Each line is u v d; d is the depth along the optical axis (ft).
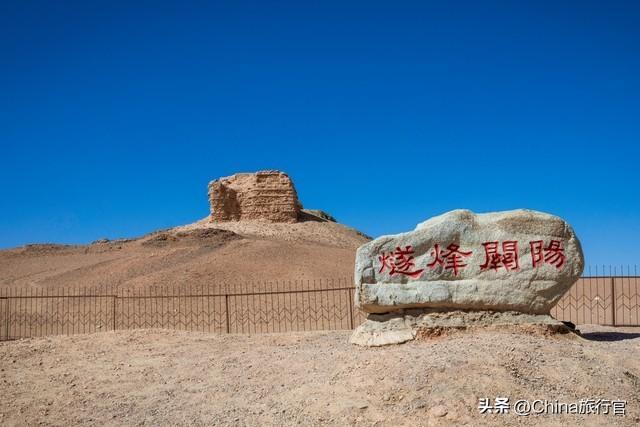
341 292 100.73
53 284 129.59
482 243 41.22
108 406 35.47
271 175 208.03
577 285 98.94
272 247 145.28
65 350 49.70
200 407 34.01
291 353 43.16
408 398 30.32
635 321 71.15
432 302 40.81
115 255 167.63
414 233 41.68
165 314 91.25
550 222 41.37
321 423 29.73
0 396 37.88
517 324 39.83
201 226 202.18
